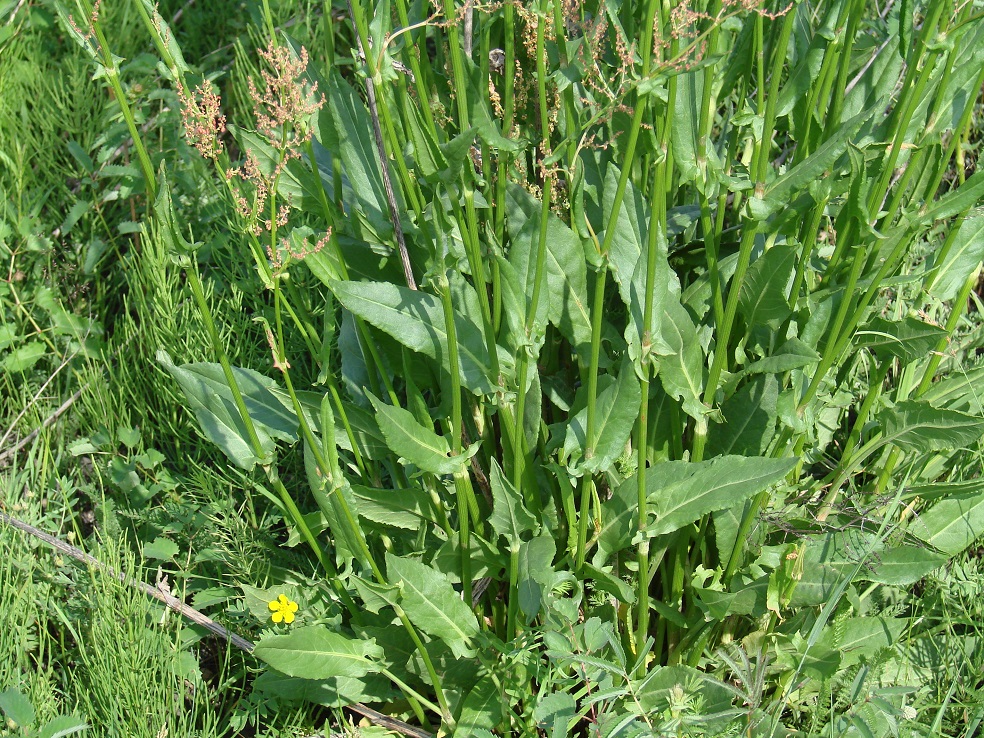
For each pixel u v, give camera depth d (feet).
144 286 10.89
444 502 7.47
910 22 6.42
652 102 6.61
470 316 6.72
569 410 7.13
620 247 6.81
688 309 7.38
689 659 7.95
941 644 8.36
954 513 8.39
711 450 7.71
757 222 6.21
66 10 5.44
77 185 12.24
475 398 7.12
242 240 10.12
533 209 6.75
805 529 7.78
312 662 6.92
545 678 7.02
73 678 7.96
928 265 8.02
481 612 7.94
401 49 6.59
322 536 9.36
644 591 7.28
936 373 9.79
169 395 9.63
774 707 7.26
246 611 8.29
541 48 5.82
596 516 7.14
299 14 12.66
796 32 7.34
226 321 10.43
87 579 8.46
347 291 6.30
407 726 7.91
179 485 9.86
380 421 6.36
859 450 7.88
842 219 6.91
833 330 6.82
